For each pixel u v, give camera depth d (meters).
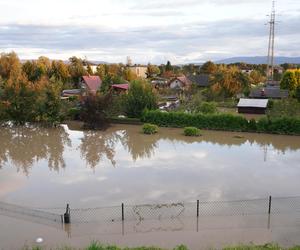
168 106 46.50
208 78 74.38
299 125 33.94
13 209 16.20
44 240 13.23
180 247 11.75
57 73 79.50
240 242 12.80
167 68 127.50
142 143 31.25
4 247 12.67
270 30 80.62
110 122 39.56
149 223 14.60
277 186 19.58
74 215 15.50
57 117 38.38
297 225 14.31
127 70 92.00
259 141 31.94
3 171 22.75
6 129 37.31
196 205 16.48
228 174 21.80
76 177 21.33
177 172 22.23
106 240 13.17
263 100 46.97
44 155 27.08
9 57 77.12
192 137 33.75
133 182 20.28
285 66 127.25
